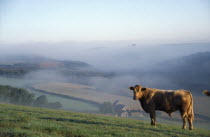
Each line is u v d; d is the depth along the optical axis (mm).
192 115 17953
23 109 27219
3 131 10227
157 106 18422
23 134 10078
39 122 13930
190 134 16031
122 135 12641
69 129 12445
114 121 20734
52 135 10844
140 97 18656
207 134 17234
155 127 17766
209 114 100625
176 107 17875
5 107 26688
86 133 11984
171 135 14750
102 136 11766
